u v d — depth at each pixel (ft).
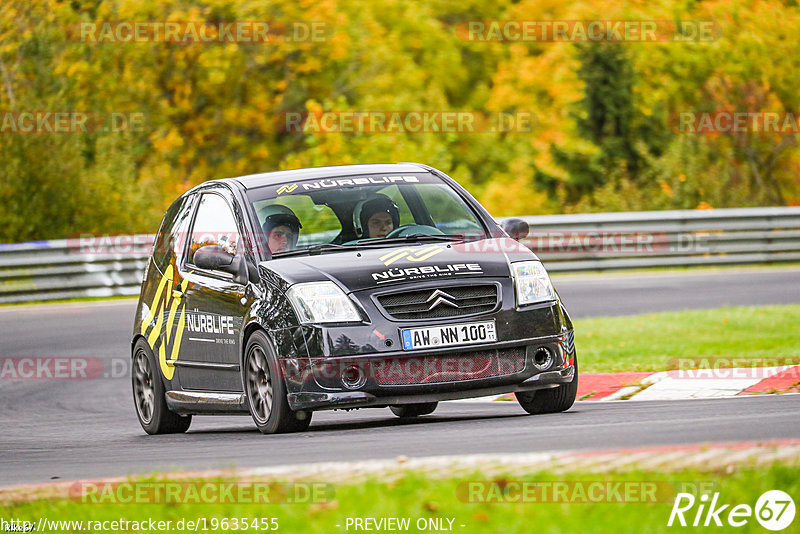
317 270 89.86
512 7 465.47
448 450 72.08
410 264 90.17
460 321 87.25
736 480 56.95
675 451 64.18
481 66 465.47
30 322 203.41
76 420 122.52
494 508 54.49
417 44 447.83
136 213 323.78
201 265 96.07
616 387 114.21
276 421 88.69
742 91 441.68
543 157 414.82
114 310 216.33
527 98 416.87
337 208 99.60
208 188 107.65
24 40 347.97
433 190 103.96
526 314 89.40
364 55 390.42
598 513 52.80
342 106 347.15
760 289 212.84
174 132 358.23
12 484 76.07
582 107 431.02
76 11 369.30
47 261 238.68
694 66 440.45
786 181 427.33
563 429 79.41
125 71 359.66
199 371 100.83
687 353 133.28
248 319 91.66
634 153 428.15
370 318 86.43
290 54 377.91
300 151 386.93
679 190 365.81
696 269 265.95
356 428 92.17
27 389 145.28
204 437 98.12
